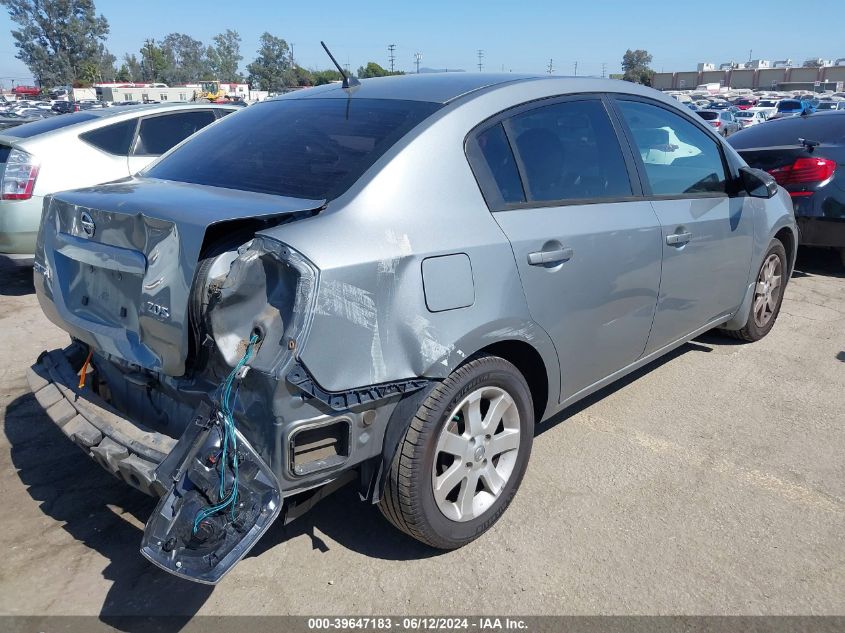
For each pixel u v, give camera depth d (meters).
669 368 4.78
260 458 2.29
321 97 3.46
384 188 2.61
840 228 6.82
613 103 3.61
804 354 5.03
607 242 3.27
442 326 2.57
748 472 3.50
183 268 2.37
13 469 3.54
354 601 2.65
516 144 3.06
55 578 2.76
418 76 3.51
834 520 3.12
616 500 3.27
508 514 3.16
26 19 98.00
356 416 2.42
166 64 116.88
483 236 2.75
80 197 2.86
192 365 2.48
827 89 86.06
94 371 3.08
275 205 2.53
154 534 2.25
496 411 2.89
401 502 2.62
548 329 3.04
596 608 2.61
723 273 4.32
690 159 4.06
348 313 2.34
